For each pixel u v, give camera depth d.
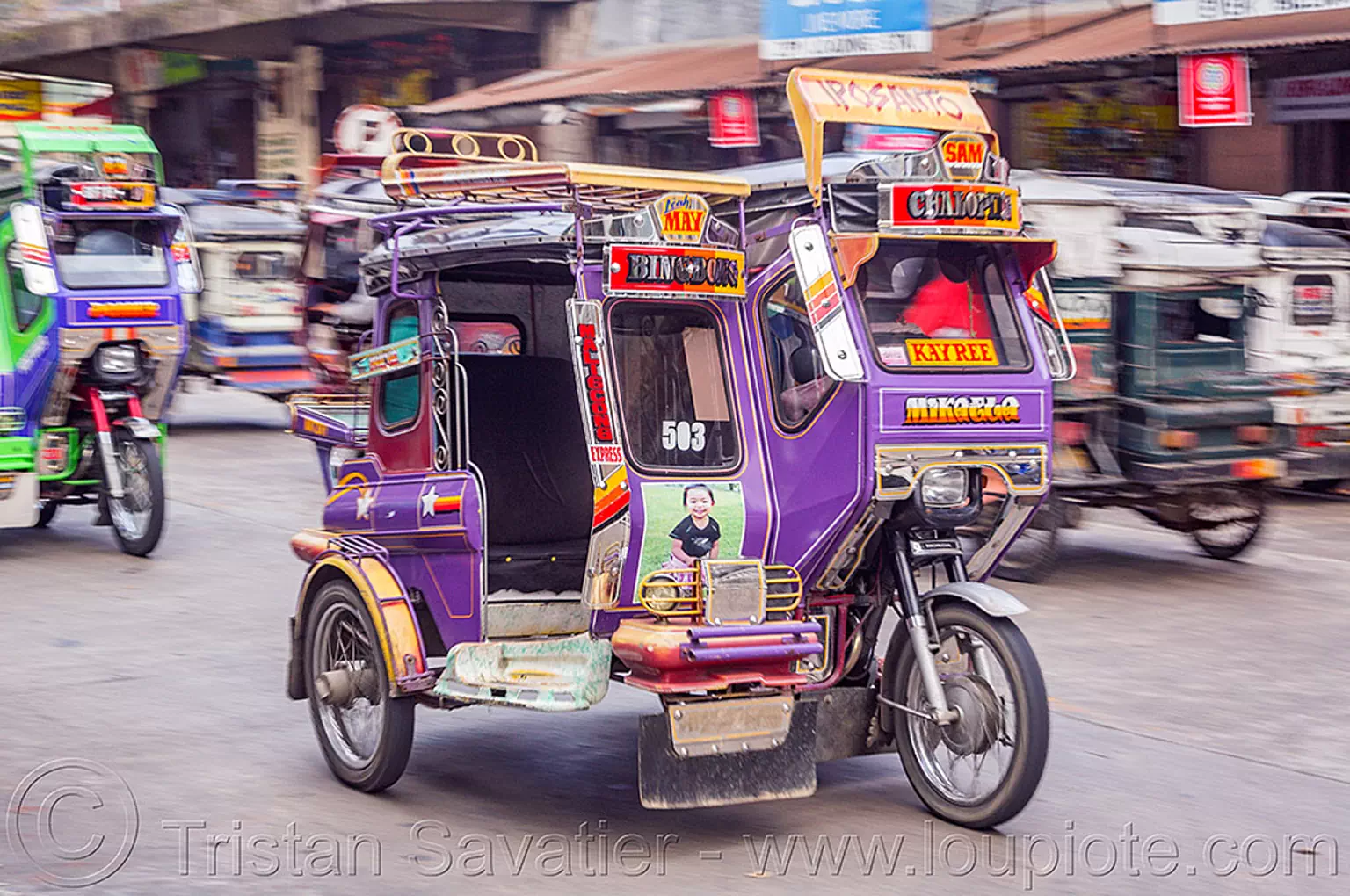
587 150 29.58
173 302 14.54
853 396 7.31
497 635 7.86
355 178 20.88
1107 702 10.07
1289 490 19.27
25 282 13.84
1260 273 14.54
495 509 8.51
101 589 13.07
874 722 7.79
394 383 8.40
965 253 7.75
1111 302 13.79
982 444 7.49
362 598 7.91
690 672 6.91
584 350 7.10
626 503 7.05
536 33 32.84
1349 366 16.45
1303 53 20.61
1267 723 9.62
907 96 7.94
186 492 18.17
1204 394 13.73
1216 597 13.39
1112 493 14.02
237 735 9.04
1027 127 24.25
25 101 19.39
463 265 8.71
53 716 9.34
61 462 14.44
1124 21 21.58
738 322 7.63
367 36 34.69
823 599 7.73
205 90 39.81
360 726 8.17
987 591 7.28
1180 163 22.77
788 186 8.08
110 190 14.41
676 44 29.52
